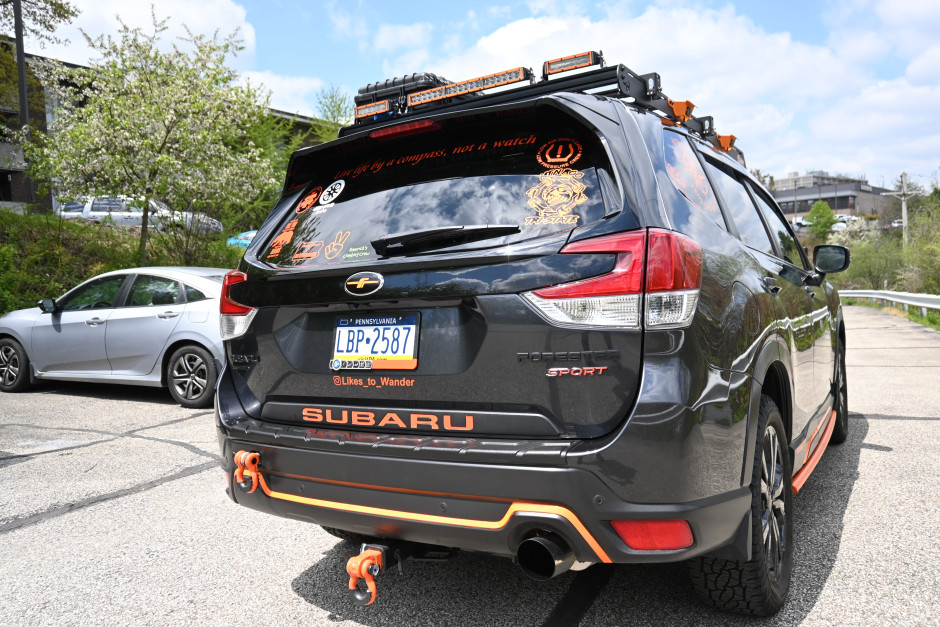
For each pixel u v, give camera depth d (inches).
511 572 116.2
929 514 135.1
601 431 77.4
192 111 529.0
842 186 4608.8
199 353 275.1
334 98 952.3
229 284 108.0
